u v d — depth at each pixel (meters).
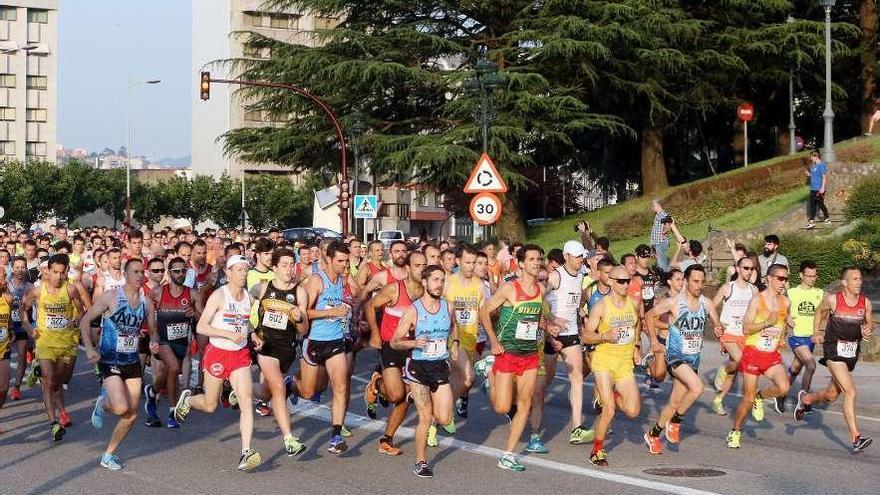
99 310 10.14
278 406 10.39
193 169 106.44
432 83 37.31
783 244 27.39
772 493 8.99
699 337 11.05
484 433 12.02
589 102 41.44
